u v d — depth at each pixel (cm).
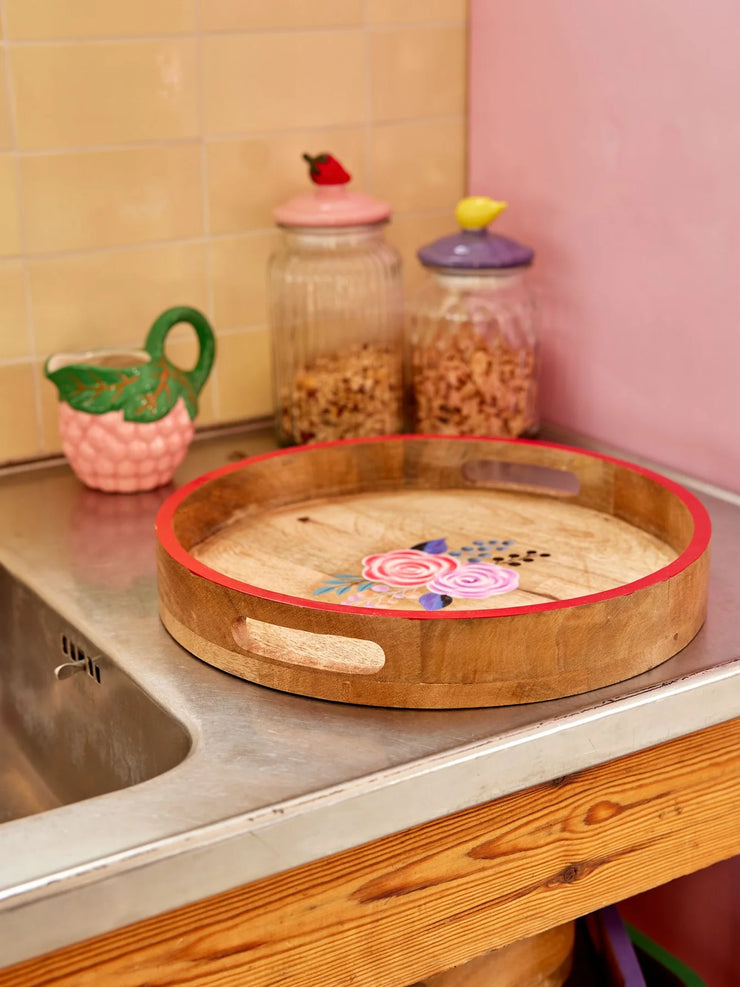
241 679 83
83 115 118
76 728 96
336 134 133
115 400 113
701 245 112
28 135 116
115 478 117
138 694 83
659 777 84
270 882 69
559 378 134
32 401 123
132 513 114
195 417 119
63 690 97
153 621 92
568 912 82
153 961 67
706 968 125
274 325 127
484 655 76
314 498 110
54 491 120
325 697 79
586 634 77
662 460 122
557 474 127
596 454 106
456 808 73
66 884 61
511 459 110
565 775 77
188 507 98
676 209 114
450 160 141
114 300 125
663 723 80
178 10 120
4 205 116
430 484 113
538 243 133
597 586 91
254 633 89
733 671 82
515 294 125
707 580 88
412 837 74
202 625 84
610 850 83
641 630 80
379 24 132
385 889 74
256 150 128
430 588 91
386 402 128
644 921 132
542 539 101
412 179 139
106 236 122
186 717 77
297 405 126
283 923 70
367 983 75
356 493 112
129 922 64
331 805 68
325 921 72
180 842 65
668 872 87
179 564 85
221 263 130
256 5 124
